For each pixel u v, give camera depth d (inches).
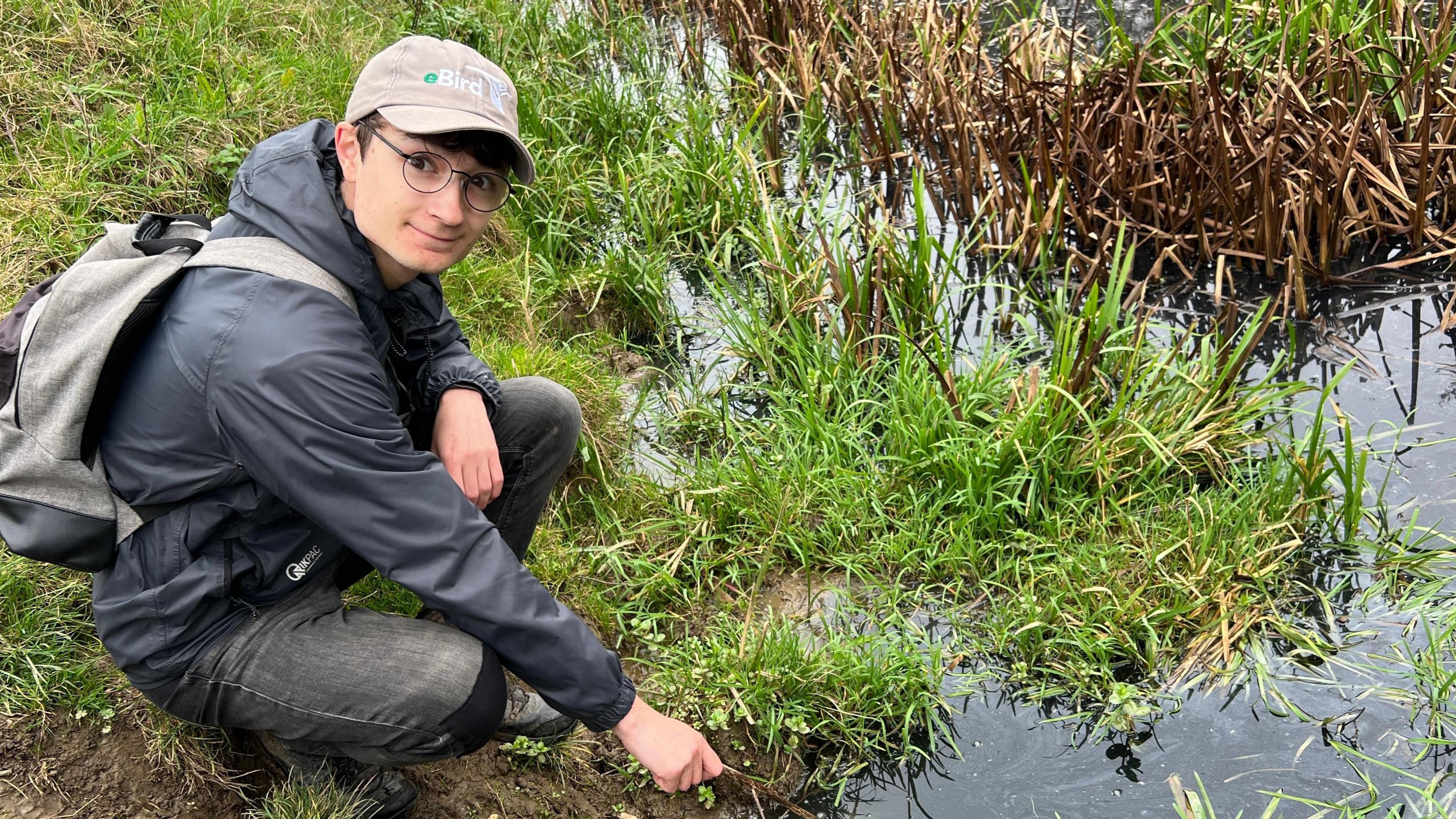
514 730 100.6
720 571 130.8
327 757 90.0
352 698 81.6
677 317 174.7
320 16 192.5
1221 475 138.5
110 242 80.8
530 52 229.8
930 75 206.4
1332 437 145.1
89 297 74.0
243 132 157.9
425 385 96.2
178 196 146.9
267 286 73.6
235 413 72.2
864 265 173.5
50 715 93.6
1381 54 191.5
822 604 126.5
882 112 218.8
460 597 76.3
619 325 173.3
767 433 148.6
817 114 221.0
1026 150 195.8
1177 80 194.1
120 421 75.5
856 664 114.4
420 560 76.1
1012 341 169.6
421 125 73.2
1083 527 130.0
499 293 158.2
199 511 77.3
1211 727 111.2
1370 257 179.8
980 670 118.6
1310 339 164.6
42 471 73.7
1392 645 117.8
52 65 154.9
